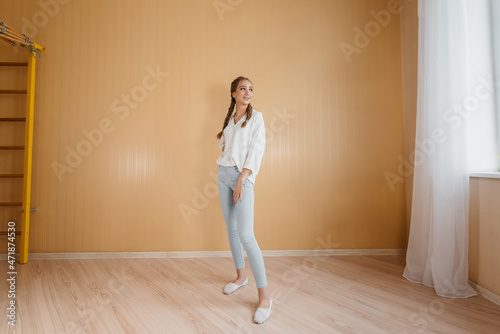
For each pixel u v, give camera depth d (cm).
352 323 131
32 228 225
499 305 147
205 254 233
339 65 240
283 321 133
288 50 239
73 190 228
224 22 237
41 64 228
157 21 235
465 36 162
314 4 241
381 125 240
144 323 132
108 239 229
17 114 229
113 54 232
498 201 151
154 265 212
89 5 233
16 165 227
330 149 238
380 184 239
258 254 145
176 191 233
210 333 123
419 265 182
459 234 160
